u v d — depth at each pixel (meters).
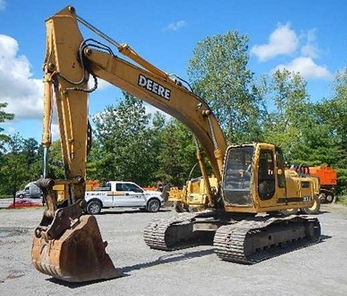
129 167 41.53
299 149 38.72
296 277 8.50
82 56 8.61
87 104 8.66
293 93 53.69
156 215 22.70
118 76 9.20
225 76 43.22
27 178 33.84
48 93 8.16
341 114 39.47
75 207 8.01
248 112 42.91
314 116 40.91
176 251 11.38
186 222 11.80
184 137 42.47
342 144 38.53
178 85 10.48
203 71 44.56
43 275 8.68
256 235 10.36
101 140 41.78
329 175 30.59
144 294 7.27
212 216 12.11
